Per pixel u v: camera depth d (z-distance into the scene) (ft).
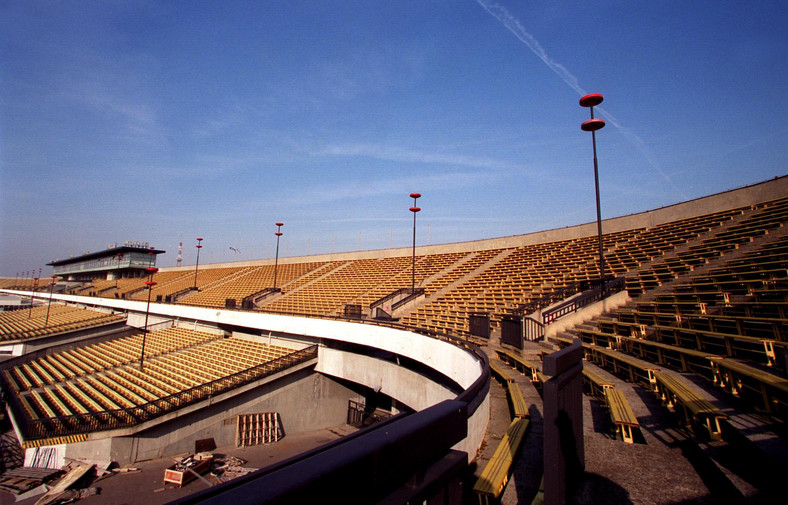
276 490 2.65
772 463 12.42
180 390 65.31
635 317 40.88
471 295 74.54
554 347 40.11
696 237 58.13
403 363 58.65
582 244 80.48
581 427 13.76
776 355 22.34
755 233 49.62
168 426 57.82
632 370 27.71
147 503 44.96
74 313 161.99
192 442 59.67
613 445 17.04
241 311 89.81
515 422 20.75
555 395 10.40
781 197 57.16
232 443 63.00
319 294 110.63
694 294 39.04
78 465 53.26
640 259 59.31
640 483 13.56
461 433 5.78
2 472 59.52
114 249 241.14
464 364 34.78
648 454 16.03
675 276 47.93
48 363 98.53
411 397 51.88
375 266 126.82
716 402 19.58
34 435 53.16
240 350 83.51
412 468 4.55
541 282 67.56
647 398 23.73
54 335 117.19
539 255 84.94
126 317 136.36
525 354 38.24
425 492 4.70
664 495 12.80
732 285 38.58
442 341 41.32
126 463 54.24
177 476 48.93
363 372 64.03
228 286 156.46
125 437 54.54
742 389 20.42
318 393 72.49
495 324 54.85
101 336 126.21
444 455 5.56
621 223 79.15
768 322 26.84
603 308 47.19
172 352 90.17
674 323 35.47
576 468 13.01
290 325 75.97
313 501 2.96
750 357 24.31
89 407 64.03
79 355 102.32
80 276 297.74
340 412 75.05
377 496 4.02
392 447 4.18
